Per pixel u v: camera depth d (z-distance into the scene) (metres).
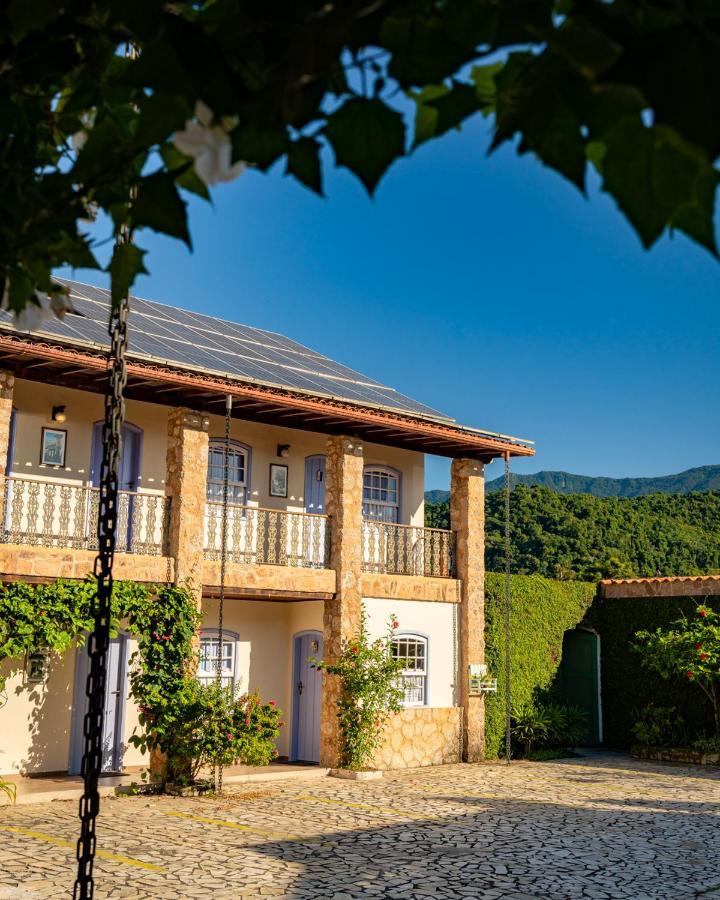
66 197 1.58
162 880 7.86
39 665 13.43
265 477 16.52
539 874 8.40
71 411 14.28
